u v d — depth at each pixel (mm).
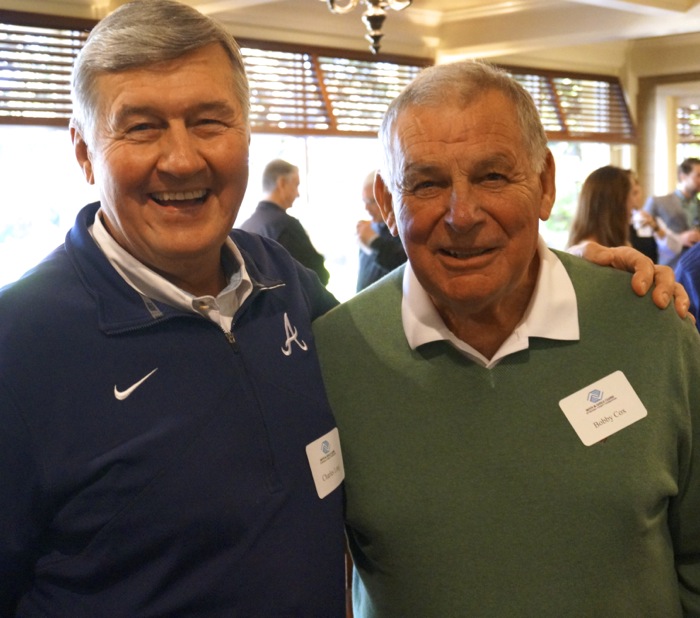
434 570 1247
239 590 1146
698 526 1292
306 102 5871
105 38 1101
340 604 1259
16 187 4465
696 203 5895
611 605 1209
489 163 1159
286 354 1293
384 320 1376
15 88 4316
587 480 1218
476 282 1195
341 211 6398
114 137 1109
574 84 8016
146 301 1169
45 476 1089
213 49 1133
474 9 6387
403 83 6547
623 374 1260
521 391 1262
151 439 1115
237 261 1281
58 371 1106
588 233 3670
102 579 1122
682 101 8266
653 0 5270
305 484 1230
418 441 1278
